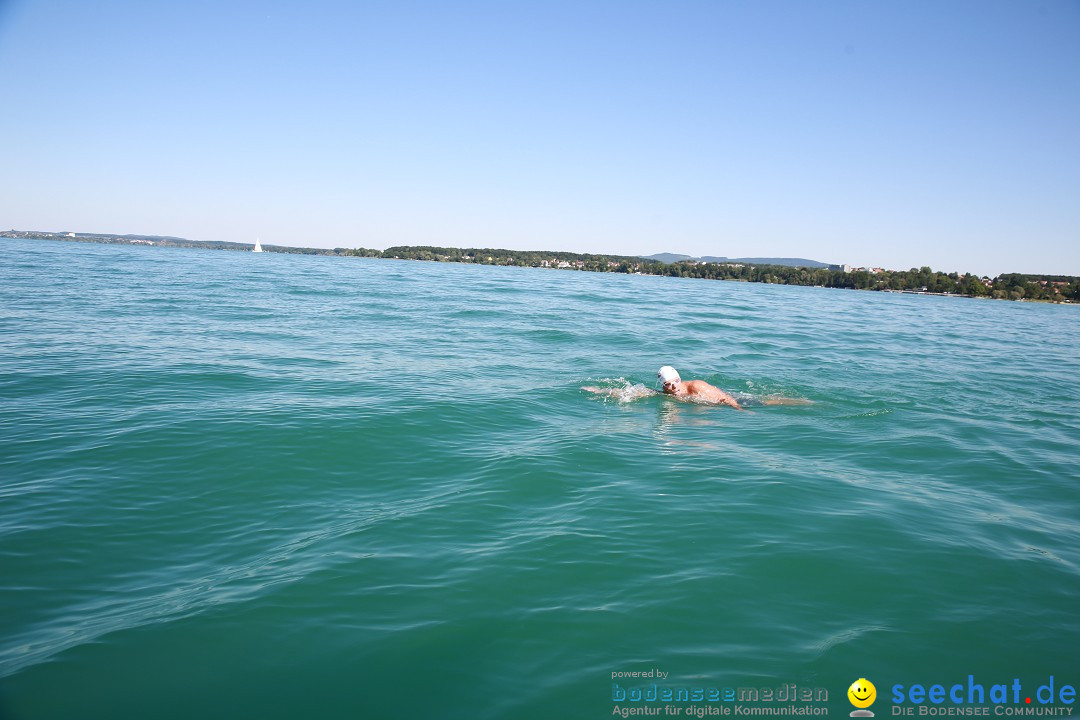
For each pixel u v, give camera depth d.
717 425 8.98
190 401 8.76
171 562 4.48
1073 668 3.57
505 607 3.98
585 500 5.81
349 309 23.52
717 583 4.34
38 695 3.13
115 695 3.15
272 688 3.23
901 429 9.09
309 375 10.97
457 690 3.25
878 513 5.74
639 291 45.81
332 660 3.45
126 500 5.48
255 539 4.86
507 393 10.35
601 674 3.39
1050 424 9.84
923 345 20.73
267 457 6.64
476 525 5.19
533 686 3.29
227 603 3.95
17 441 6.86
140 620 3.77
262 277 41.59
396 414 8.51
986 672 3.51
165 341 13.90
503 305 28.03
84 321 16.56
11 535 4.78
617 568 4.52
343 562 4.49
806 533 5.22
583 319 23.23
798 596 4.23
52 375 10.07
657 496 5.98
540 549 4.77
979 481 6.86
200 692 3.19
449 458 6.91
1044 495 6.50
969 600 4.25
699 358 15.07
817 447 7.98
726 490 6.20
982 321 36.34
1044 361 18.19
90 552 4.59
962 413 10.35
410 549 4.73
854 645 3.70
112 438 7.02
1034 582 4.53
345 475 6.29
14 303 19.81
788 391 11.64
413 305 26.36
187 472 6.16
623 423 8.88
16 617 3.79
